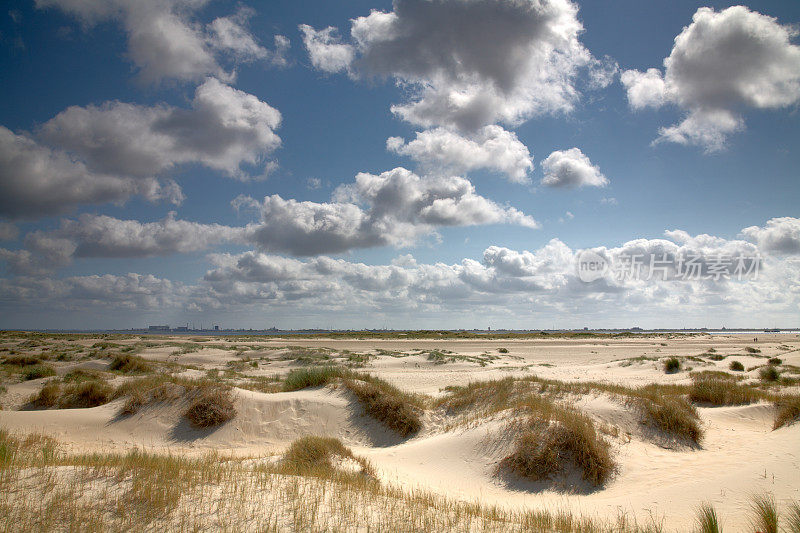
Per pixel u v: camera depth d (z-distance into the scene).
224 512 5.38
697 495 7.18
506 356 41.62
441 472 9.80
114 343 40.78
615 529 5.96
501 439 10.16
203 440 12.20
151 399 13.55
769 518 5.46
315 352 37.84
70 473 6.17
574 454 9.15
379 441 12.60
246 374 25.64
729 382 17.36
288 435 12.61
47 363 24.42
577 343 67.19
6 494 5.31
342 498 6.29
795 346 53.84
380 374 25.84
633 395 12.97
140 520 4.94
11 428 11.45
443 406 14.01
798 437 9.74
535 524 5.99
